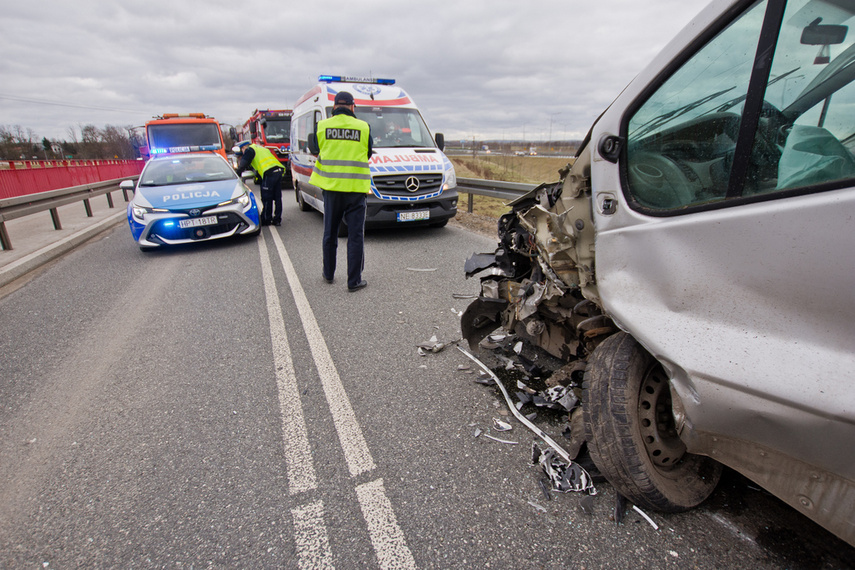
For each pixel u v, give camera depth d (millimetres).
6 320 4574
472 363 3363
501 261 3178
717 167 1605
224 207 7277
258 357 3584
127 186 8898
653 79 1778
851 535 1331
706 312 1554
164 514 2096
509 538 1901
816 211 1296
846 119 1341
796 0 1421
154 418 2834
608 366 1923
